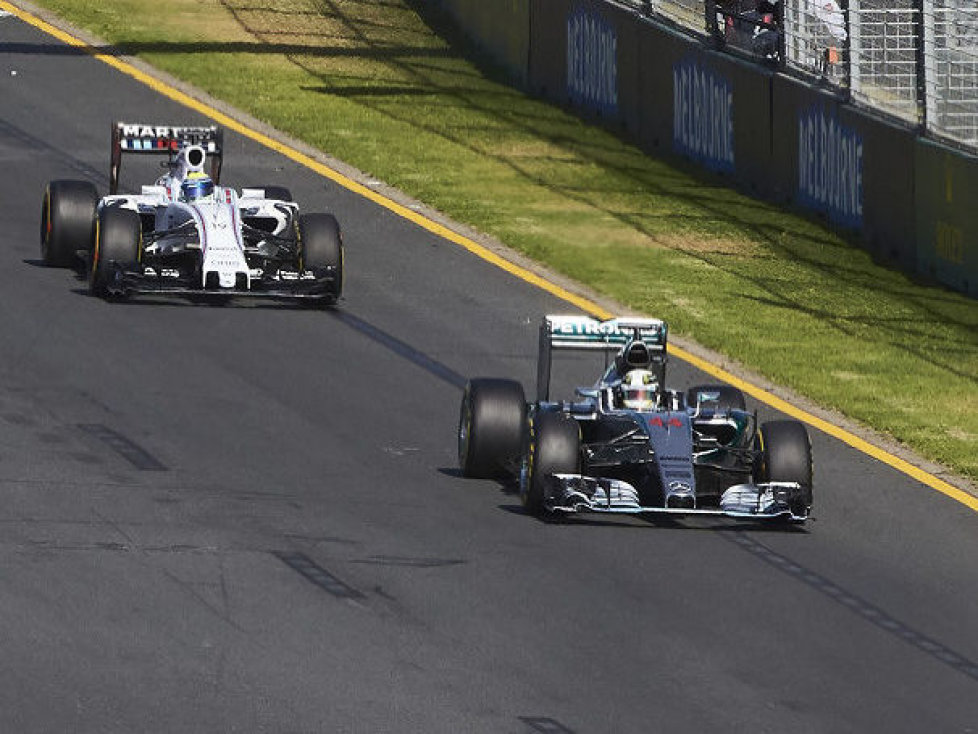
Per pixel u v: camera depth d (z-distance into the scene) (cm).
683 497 5759
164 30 13312
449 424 7062
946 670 5169
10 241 9000
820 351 8538
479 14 13650
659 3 12006
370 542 5712
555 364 8031
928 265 9994
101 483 6034
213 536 5650
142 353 7481
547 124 12200
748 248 10200
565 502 5850
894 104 10288
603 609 5338
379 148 11331
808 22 10994
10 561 5303
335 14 13988
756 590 5612
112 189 8688
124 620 4975
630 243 10069
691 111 11694
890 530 6325
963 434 7488
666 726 4628
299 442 6656
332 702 4597
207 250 8000
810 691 4922
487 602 5316
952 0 9938
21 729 4331
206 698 4566
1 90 11738
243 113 11800
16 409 6700
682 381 7925
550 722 4588
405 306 8625
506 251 9756
